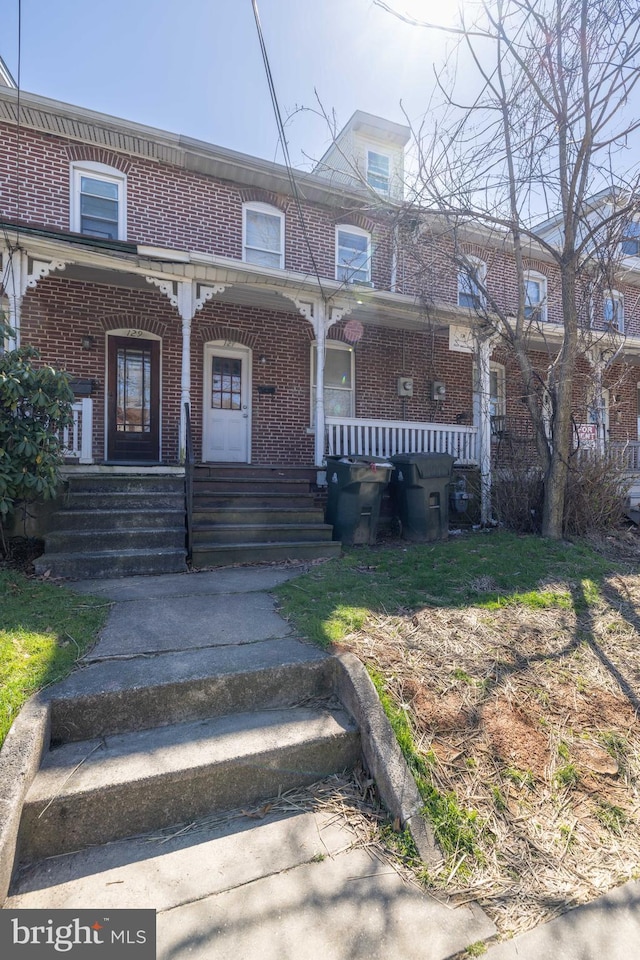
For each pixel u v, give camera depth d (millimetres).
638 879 2035
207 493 6027
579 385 10930
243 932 1701
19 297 6113
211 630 3453
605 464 7152
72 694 2523
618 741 2729
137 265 6617
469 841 2119
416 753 2439
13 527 5691
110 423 8461
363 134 11273
